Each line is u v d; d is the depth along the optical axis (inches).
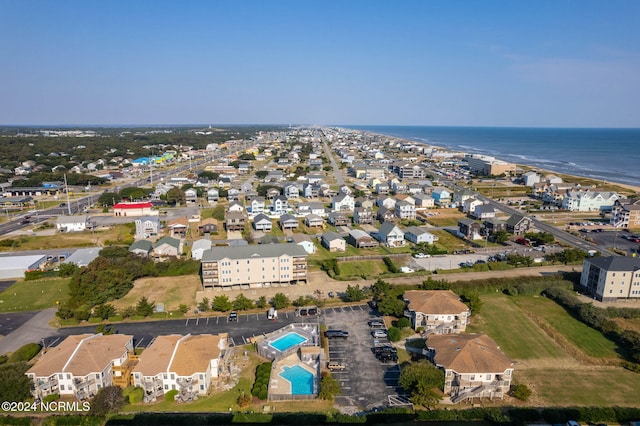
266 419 2016.5
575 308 3243.1
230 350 2655.0
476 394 2212.1
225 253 3639.3
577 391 2290.8
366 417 2023.9
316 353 2581.2
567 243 4901.6
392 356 2581.2
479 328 2997.0
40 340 2800.2
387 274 3909.9
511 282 3713.1
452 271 3966.5
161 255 4284.0
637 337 2714.1
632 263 3361.2
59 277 3848.4
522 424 2001.7
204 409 2139.5
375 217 6117.1
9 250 4581.7
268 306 3326.8
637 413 2046.0
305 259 3708.2
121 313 3144.7
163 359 2301.9
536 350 2709.2
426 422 2039.9
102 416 2048.5
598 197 6579.7
